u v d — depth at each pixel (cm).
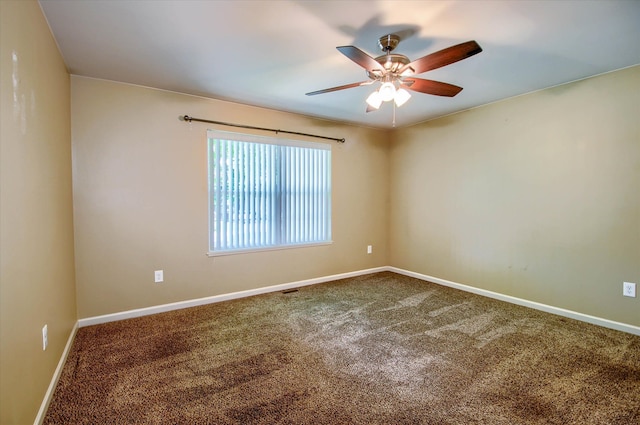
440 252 426
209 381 196
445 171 416
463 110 390
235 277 362
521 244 338
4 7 125
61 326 213
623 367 212
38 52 171
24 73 149
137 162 302
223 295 354
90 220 281
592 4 175
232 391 187
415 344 248
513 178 343
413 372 208
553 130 309
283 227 398
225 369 211
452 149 406
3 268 120
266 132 379
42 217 173
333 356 229
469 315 311
